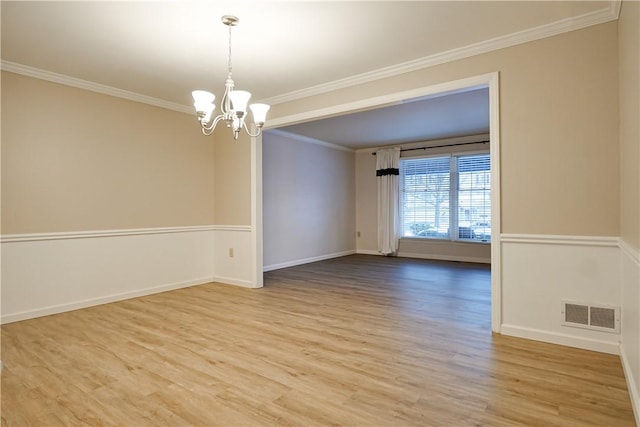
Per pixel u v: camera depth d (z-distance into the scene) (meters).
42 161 3.52
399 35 2.86
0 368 2.31
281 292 4.45
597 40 2.54
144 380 2.17
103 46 3.01
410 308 3.72
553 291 2.72
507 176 2.89
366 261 7.01
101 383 2.13
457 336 2.90
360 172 8.14
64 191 3.66
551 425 1.71
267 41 2.94
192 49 3.08
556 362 2.39
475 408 1.85
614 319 2.50
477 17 2.60
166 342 2.78
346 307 3.77
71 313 3.57
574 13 2.54
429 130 6.26
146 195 4.34
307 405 1.89
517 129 2.85
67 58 3.24
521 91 2.83
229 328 3.11
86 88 3.82
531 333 2.81
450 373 2.25
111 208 4.02
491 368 2.31
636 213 1.82
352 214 8.12
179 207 4.69
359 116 5.30
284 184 6.50
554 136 2.70
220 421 1.75
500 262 2.93
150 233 4.37
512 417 1.77
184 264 4.73
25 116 3.41
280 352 2.59
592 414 1.79
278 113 4.40
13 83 3.34
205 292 4.46
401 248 7.65
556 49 2.69
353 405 1.89
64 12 2.49
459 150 6.89
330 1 2.39
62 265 3.64
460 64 3.12
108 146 4.01
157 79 3.76
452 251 7.05
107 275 3.97
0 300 3.25
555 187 2.70
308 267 6.36
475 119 5.48
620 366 2.31
